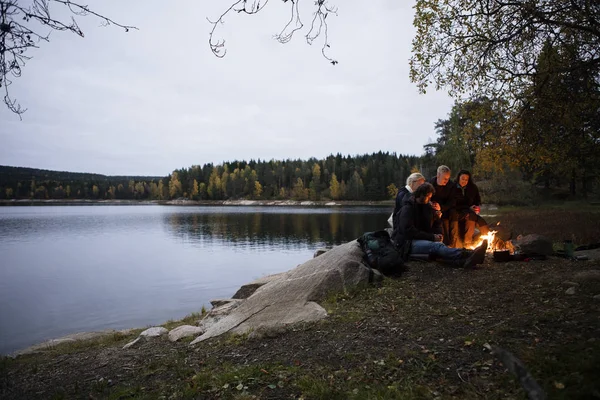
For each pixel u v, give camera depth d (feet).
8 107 9.19
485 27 24.86
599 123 26.89
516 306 14.21
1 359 20.27
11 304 51.11
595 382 7.80
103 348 20.34
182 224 208.23
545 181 139.54
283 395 10.28
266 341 14.87
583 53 23.30
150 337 19.75
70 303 51.26
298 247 106.52
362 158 552.82
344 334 14.17
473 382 9.57
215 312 21.57
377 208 349.20
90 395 12.28
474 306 14.98
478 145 31.71
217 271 73.77
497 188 126.11
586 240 30.09
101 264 86.79
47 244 130.31
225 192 571.28
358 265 20.51
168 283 63.52
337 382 10.59
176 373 13.09
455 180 24.41
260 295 20.07
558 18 22.54
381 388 9.82
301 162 590.55
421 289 18.22
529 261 20.98
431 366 10.68
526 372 7.52
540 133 27.58
